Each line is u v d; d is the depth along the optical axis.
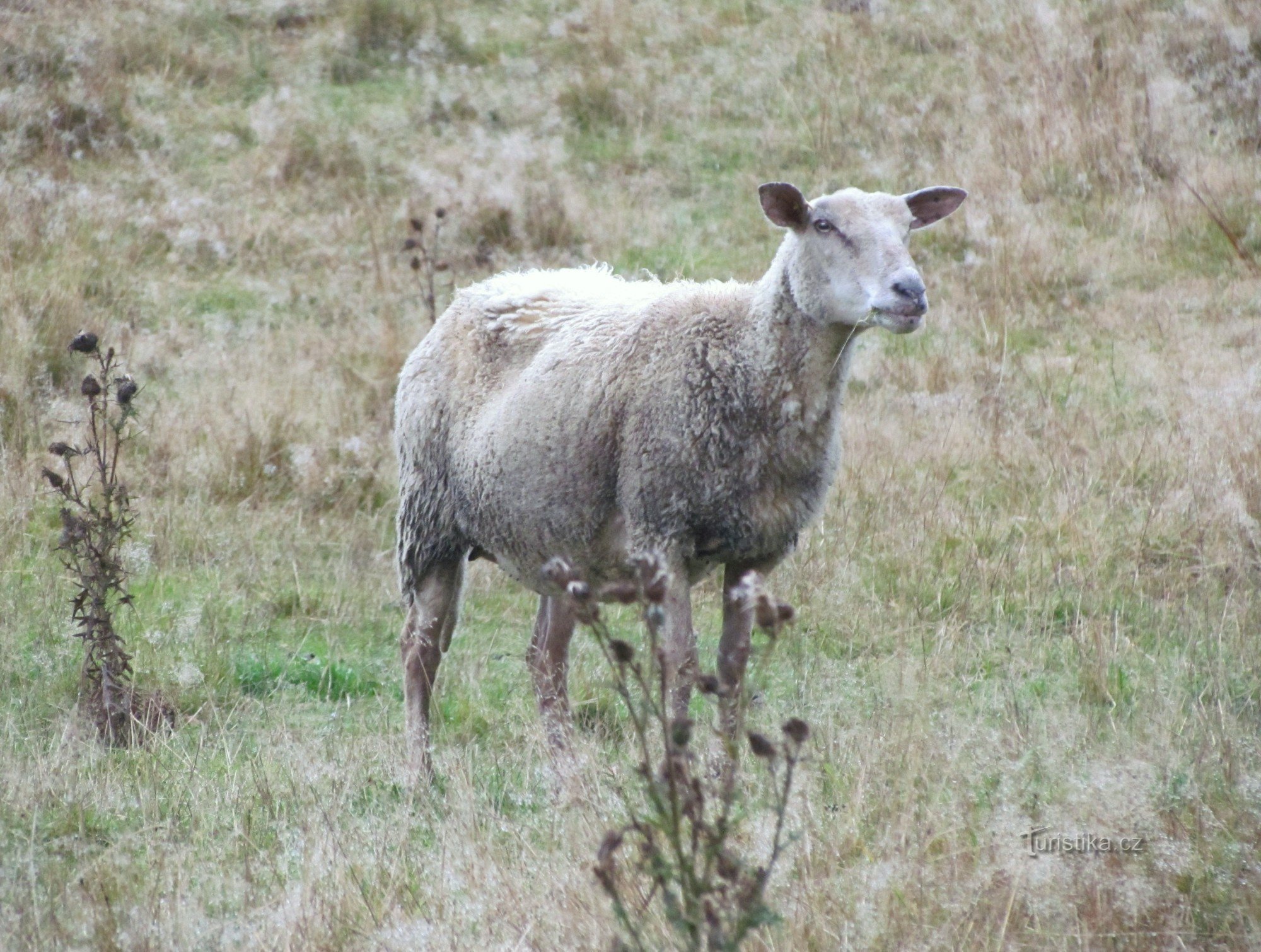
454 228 41.78
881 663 22.80
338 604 26.67
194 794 18.83
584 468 19.84
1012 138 46.34
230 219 41.91
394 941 14.52
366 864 16.38
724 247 41.62
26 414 31.73
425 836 17.89
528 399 20.36
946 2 54.78
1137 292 39.03
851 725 20.06
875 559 26.86
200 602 26.30
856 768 17.81
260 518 29.23
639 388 19.44
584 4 54.66
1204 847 15.84
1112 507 28.55
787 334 19.05
